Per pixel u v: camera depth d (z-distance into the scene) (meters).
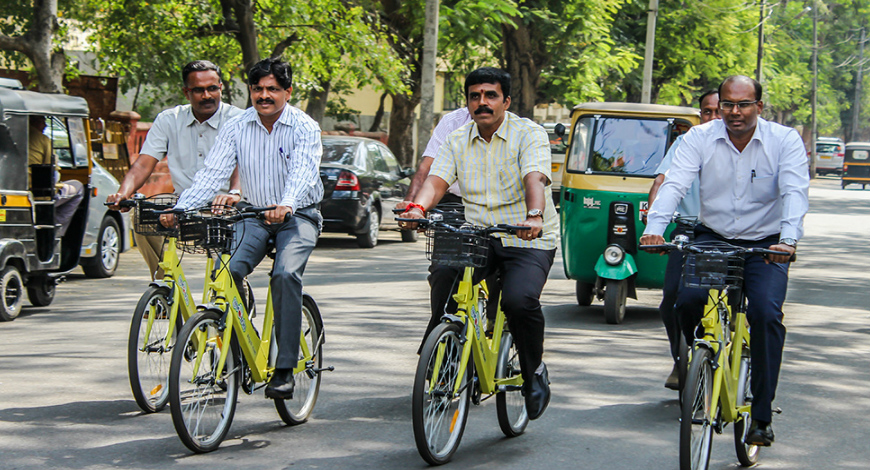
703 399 4.48
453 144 5.36
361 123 38.12
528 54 26.16
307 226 5.45
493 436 5.47
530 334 5.14
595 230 9.66
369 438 5.34
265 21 20.34
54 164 9.69
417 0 21.94
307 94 24.61
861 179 45.97
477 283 5.12
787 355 8.04
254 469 4.75
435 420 4.84
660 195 5.05
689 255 4.55
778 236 5.14
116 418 5.58
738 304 4.87
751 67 35.34
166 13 20.27
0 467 4.69
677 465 4.98
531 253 5.19
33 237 9.26
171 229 5.50
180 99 26.20
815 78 57.38
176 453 4.96
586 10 25.44
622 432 5.59
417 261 14.09
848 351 8.27
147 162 6.22
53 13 14.58
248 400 6.16
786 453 5.29
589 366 7.37
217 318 5.01
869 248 18.16
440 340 4.75
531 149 5.13
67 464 4.75
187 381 4.91
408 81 23.50
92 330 8.41
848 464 5.11
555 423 5.76
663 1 29.95
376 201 15.92
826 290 12.38
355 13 20.83
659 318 9.89
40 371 6.77
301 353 5.55
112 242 12.13
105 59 22.42
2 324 8.71
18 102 9.14
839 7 70.19
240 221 5.36
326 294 10.70
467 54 24.12
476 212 5.33
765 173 5.03
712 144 5.09
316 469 4.77
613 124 10.12
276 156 5.48
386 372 6.97
